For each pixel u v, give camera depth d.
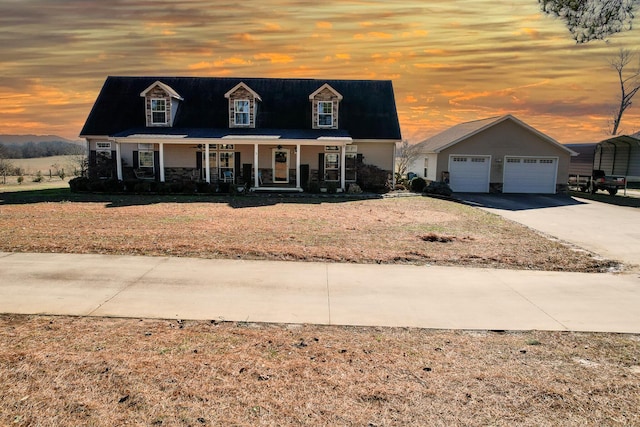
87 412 3.84
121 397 4.09
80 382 4.32
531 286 7.83
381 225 13.62
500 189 25.94
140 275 7.95
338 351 5.18
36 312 6.18
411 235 12.09
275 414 3.88
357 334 5.71
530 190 26.08
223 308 6.51
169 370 4.61
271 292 7.24
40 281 7.50
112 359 4.81
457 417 3.89
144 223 13.08
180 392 4.20
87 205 17.19
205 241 10.65
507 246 11.08
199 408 3.95
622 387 4.45
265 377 4.52
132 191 21.80
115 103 25.31
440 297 7.19
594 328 6.04
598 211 18.47
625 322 6.26
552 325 6.12
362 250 10.15
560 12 12.84
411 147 34.72
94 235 11.11
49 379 4.37
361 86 26.83
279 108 25.59
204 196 20.86
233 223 13.34
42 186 29.67
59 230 11.73
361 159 24.81
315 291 7.34
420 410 3.99
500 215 16.81
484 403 4.12
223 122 24.95
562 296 7.33
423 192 23.78
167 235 11.29
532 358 5.09
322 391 4.28
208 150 22.45
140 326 5.79
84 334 5.47
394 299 7.06
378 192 23.81
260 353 5.07
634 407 4.10
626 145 30.86
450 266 9.05
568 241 12.04
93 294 6.95
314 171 24.53
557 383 4.52
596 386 4.47
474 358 5.06
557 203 21.17
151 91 24.23
